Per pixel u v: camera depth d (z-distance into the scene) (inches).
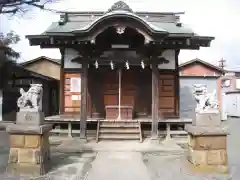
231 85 1375.5
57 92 880.3
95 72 583.8
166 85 578.2
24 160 274.8
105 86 584.1
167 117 568.4
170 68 579.2
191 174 282.8
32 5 334.0
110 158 356.5
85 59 474.3
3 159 342.6
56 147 420.5
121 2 435.8
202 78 867.4
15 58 845.2
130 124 496.4
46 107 836.0
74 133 513.3
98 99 581.6
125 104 580.7
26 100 282.7
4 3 313.7
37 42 489.1
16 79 824.9
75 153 390.9
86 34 429.1
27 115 279.3
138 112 577.9
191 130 288.7
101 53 483.2
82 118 469.4
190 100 855.7
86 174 282.8
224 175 278.7
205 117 284.0
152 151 401.4
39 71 900.6
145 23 420.5
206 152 283.7
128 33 484.4
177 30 516.1
